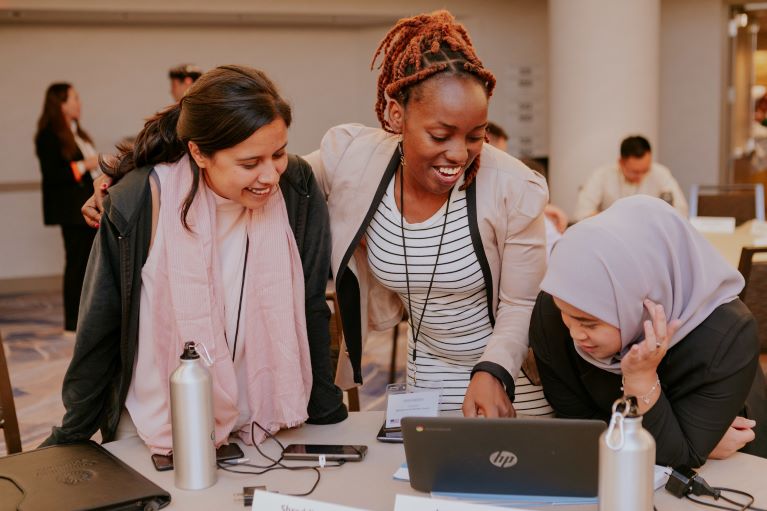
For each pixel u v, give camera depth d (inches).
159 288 65.4
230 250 68.2
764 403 70.9
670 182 217.6
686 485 57.3
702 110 312.5
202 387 59.8
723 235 182.4
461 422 54.4
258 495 53.8
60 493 58.1
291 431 72.1
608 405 66.2
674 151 317.7
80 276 220.5
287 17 299.9
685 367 60.8
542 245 72.1
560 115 271.0
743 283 62.1
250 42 313.0
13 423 97.1
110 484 59.4
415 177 66.1
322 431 71.8
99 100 300.0
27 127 294.4
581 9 262.4
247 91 59.7
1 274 298.8
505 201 69.8
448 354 77.4
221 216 67.4
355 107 325.7
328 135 76.6
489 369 67.7
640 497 48.2
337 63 322.7
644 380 59.3
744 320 60.2
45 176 214.5
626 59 262.1
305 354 70.4
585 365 65.7
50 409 162.7
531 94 329.4
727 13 307.3
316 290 71.6
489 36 323.6
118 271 65.1
